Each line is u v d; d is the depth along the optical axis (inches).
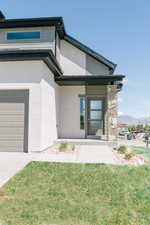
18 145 331.6
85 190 175.5
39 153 324.8
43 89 343.3
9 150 331.9
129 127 1103.6
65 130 500.7
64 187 180.9
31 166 239.8
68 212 135.9
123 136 814.5
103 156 308.8
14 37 452.8
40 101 330.6
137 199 159.6
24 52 324.5
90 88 502.0
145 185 191.3
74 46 520.4
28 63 338.0
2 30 456.1
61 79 447.2
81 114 501.7
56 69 408.2
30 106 331.9
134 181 200.4
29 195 162.4
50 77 401.7
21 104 336.2
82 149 376.8
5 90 340.8
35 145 327.6
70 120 502.3
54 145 421.1
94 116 504.7
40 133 327.9
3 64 341.4
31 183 188.2
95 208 142.9
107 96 493.0
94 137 491.2
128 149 357.7
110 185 187.5
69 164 251.8
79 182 193.0
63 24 467.5
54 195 163.6
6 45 450.9
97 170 229.6
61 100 506.6
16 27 453.4
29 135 328.8
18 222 121.6
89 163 258.8
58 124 488.7
